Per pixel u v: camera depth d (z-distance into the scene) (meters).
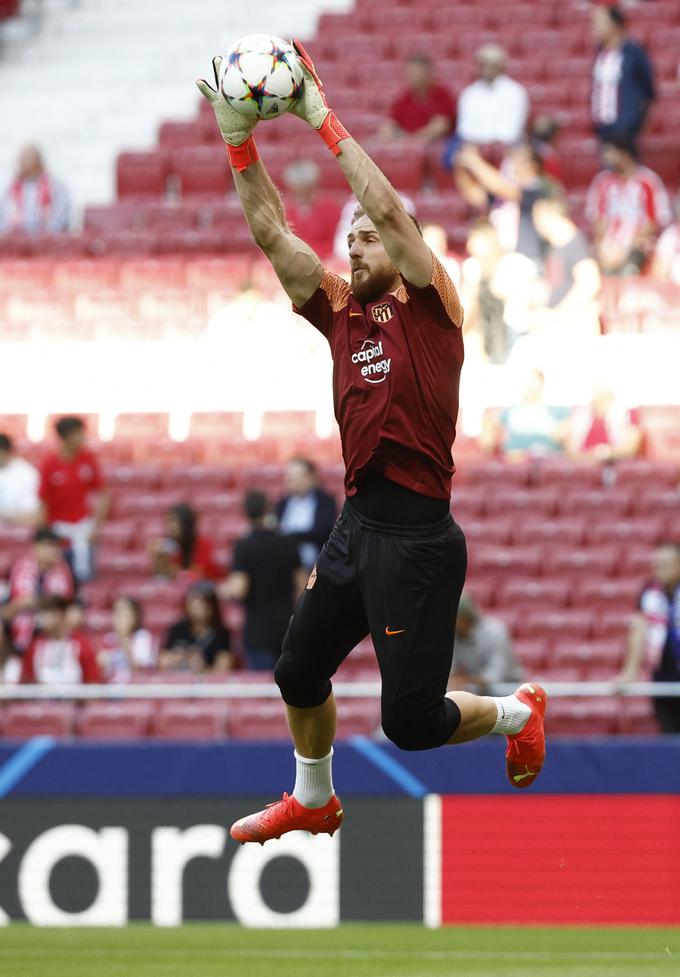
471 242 39.97
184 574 33.25
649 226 41.00
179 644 29.11
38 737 28.30
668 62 49.91
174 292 43.47
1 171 53.50
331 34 53.56
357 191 13.26
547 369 38.97
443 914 25.03
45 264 44.28
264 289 43.31
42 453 39.78
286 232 14.16
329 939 22.17
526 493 36.44
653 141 46.06
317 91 13.54
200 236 44.97
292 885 25.22
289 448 39.28
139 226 46.72
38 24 59.69
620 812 24.91
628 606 33.88
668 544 27.91
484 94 45.81
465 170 42.91
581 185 45.62
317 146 47.75
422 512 13.70
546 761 25.09
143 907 25.45
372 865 25.17
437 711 14.09
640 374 39.09
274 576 28.91
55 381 42.16
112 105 55.41
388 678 13.77
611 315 39.84
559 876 24.89
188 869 25.45
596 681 31.48
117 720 28.53
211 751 25.59
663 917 24.67
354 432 13.75
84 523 34.41
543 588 34.09
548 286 39.22
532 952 19.91
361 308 13.86
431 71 46.53
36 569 31.44
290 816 15.15
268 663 28.94
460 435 38.62
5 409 42.12
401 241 13.30
